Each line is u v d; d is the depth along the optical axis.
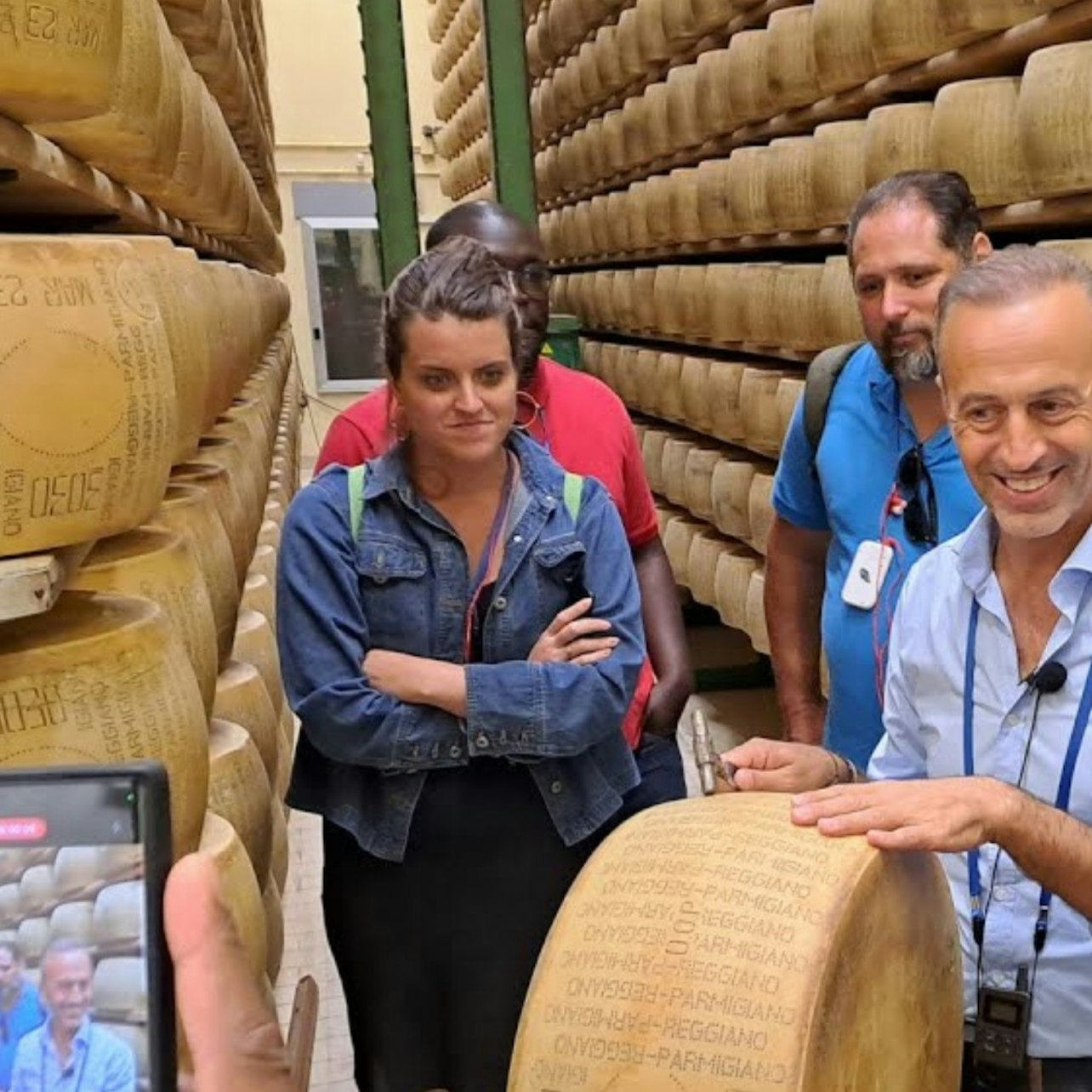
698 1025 0.91
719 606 4.19
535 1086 0.94
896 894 1.04
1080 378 1.18
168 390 1.00
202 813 1.08
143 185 2.03
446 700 1.38
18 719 0.90
